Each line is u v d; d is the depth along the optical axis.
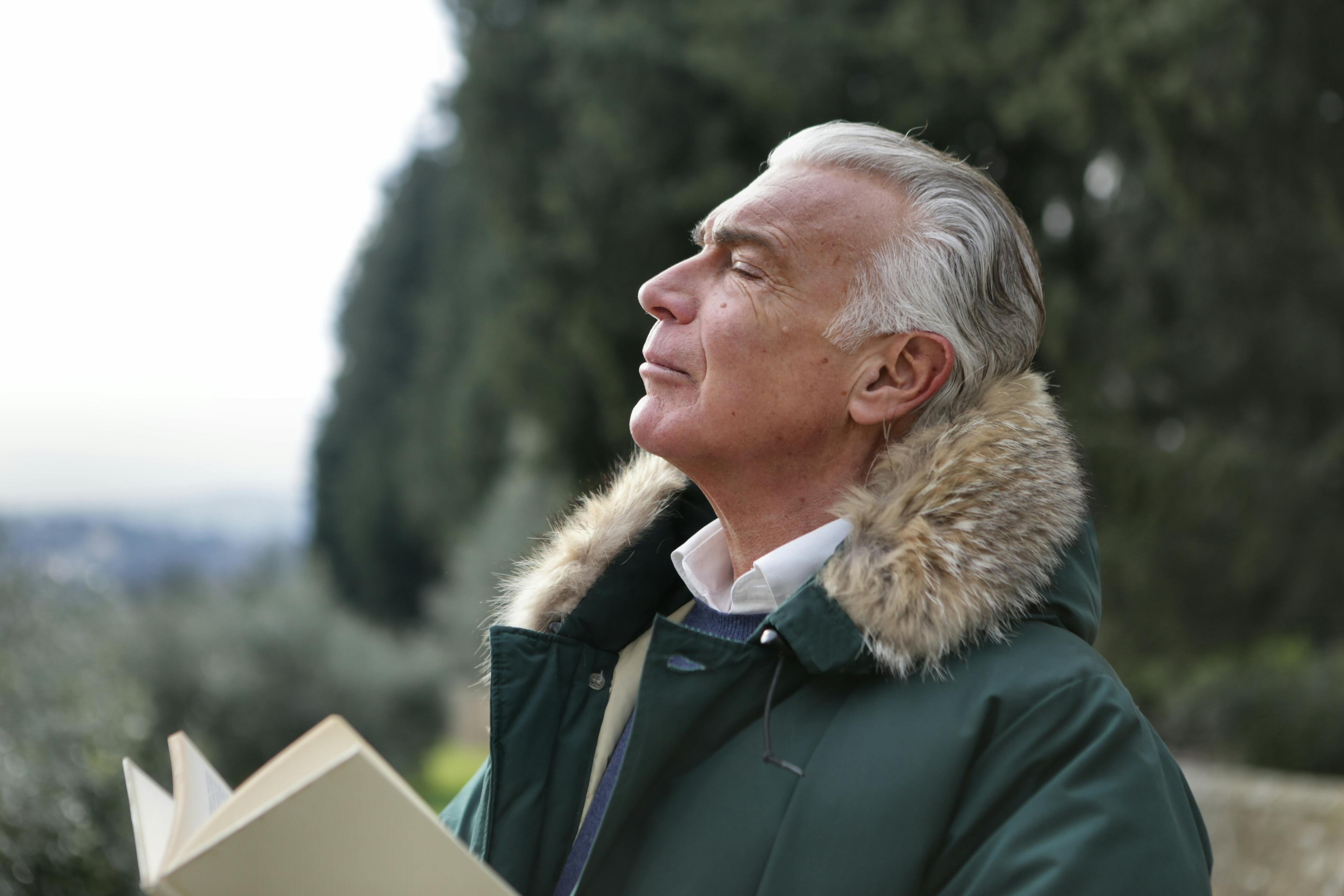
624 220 8.52
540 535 1.39
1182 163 6.46
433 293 26.61
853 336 1.12
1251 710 6.44
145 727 5.27
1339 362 7.12
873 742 0.95
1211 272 7.05
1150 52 6.27
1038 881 0.85
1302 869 3.89
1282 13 6.05
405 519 25.83
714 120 8.33
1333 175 6.31
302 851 0.81
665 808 1.01
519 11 9.69
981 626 0.97
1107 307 7.46
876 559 0.99
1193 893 0.86
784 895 0.91
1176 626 7.29
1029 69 7.13
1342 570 6.71
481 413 21.33
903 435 1.14
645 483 1.33
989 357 1.15
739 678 1.01
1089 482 1.14
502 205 9.66
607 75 8.41
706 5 8.27
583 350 8.85
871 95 7.95
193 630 11.02
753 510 1.20
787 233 1.13
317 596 13.16
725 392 1.13
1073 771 0.90
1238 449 6.80
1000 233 1.16
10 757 3.73
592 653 1.24
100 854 4.03
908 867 0.90
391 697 12.70
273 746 11.06
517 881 1.10
